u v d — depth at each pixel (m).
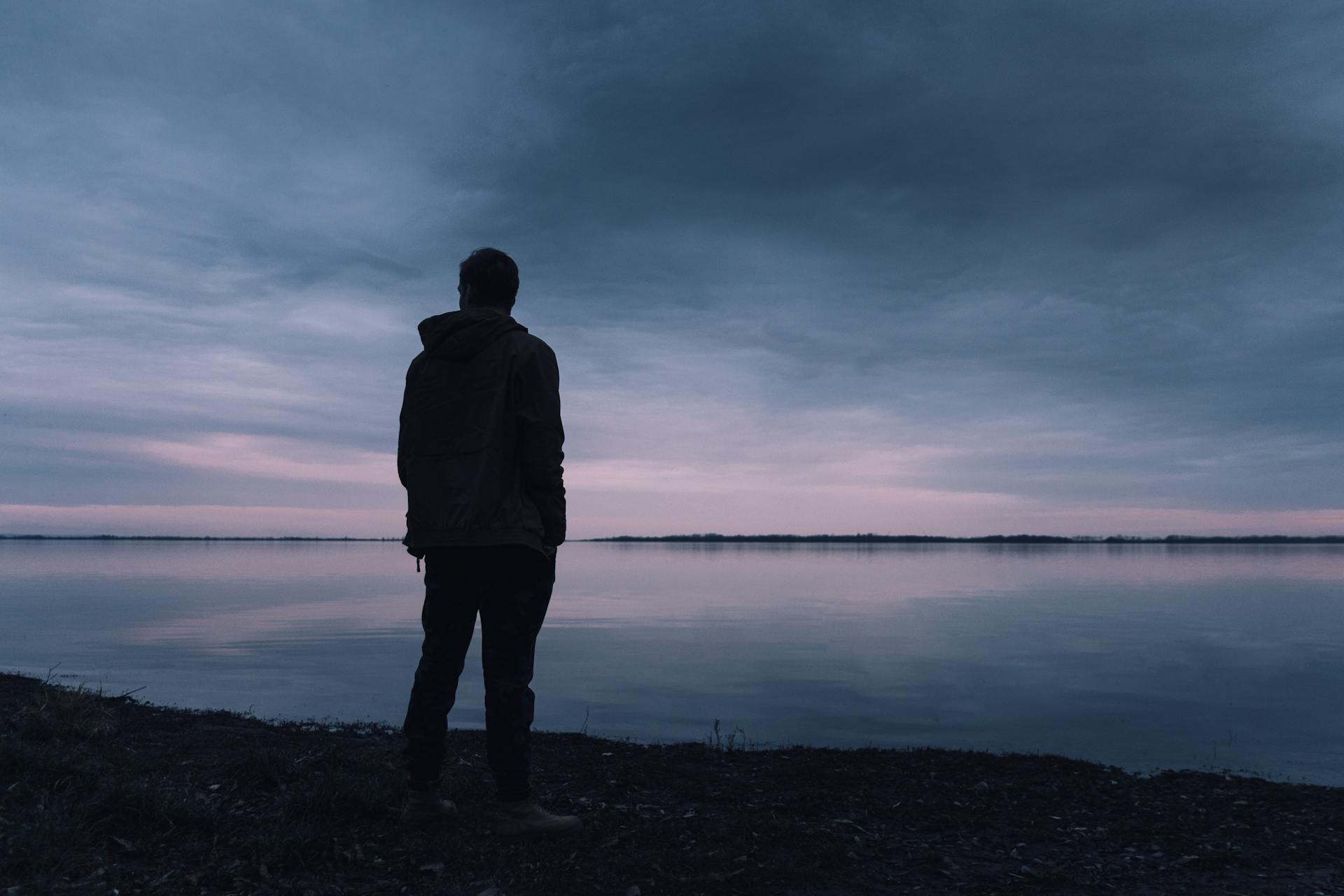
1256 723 9.16
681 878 2.66
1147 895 2.72
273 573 55.38
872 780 4.24
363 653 14.30
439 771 3.12
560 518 2.84
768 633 20.42
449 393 2.85
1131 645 18.92
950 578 59.31
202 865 2.56
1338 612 30.56
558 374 2.88
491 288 2.97
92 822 2.80
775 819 3.38
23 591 34.53
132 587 37.88
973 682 12.31
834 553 161.75
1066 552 175.25
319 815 3.01
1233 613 29.84
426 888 2.49
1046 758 4.96
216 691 9.82
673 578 56.38
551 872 2.66
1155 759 7.18
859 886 2.71
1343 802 3.98
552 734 5.41
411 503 2.90
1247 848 3.24
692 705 9.62
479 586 2.90
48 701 4.66
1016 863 3.03
